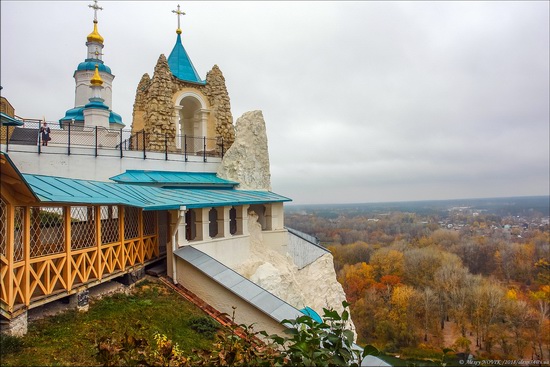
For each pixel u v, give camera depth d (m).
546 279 66.12
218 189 19.09
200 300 12.41
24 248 8.06
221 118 22.06
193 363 6.26
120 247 11.52
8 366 6.79
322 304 21.19
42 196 8.14
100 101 27.05
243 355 5.73
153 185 16.23
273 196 20.00
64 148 14.70
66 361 7.31
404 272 66.06
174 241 13.30
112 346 5.56
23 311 8.02
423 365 6.67
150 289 12.28
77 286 9.58
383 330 46.75
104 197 10.31
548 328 42.72
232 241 16.30
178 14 23.17
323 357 5.27
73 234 9.76
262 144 21.06
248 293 11.78
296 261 21.91
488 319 45.00
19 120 14.58
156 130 18.83
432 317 48.97
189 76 22.08
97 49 34.91
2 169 7.04
